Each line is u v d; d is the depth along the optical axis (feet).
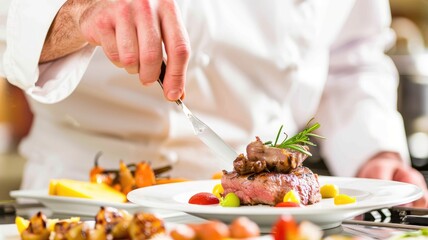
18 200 6.09
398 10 18.75
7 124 11.03
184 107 4.49
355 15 9.28
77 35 5.52
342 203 4.45
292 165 4.55
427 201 5.14
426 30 18.95
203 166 8.06
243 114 8.17
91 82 7.61
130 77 7.66
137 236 3.28
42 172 8.10
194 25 7.66
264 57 8.07
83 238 3.38
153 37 4.37
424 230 3.51
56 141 8.09
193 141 8.03
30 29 5.53
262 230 3.92
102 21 4.60
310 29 8.42
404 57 16.17
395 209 4.62
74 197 5.15
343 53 9.21
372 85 8.89
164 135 7.88
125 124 7.86
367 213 4.52
